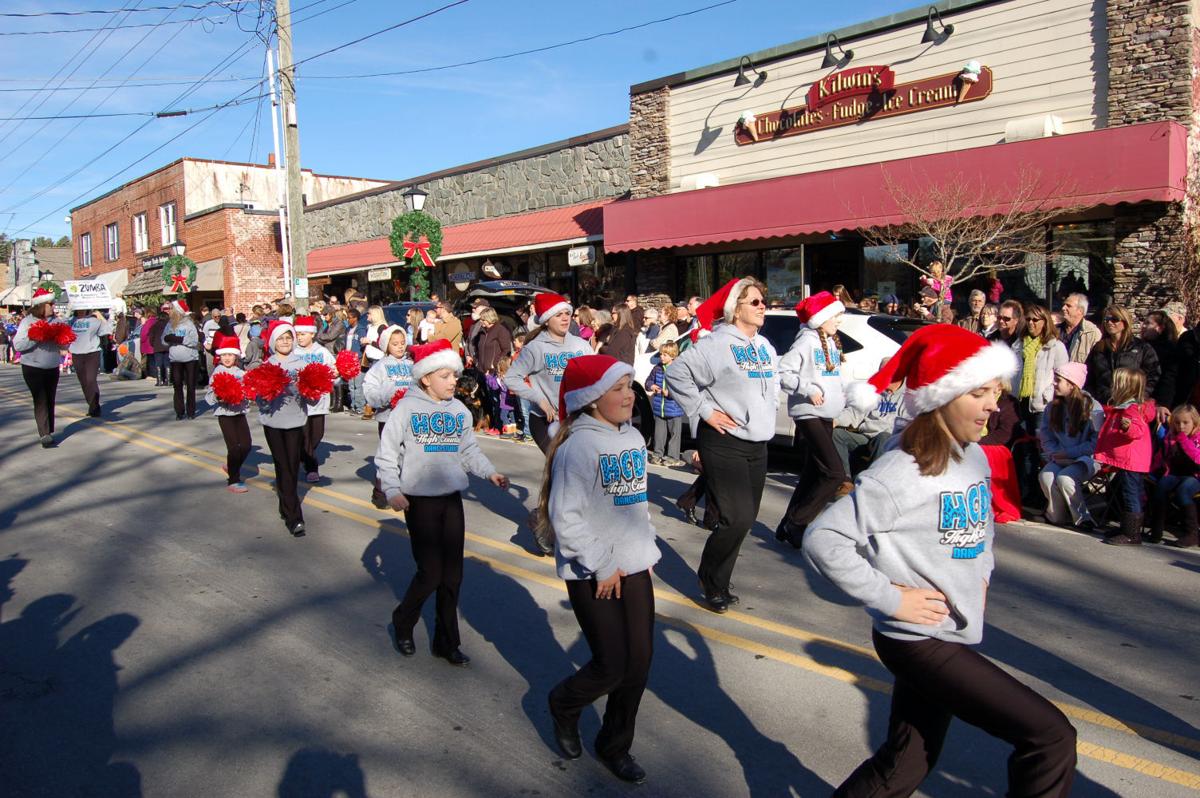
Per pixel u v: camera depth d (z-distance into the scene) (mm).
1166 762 3844
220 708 4508
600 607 3664
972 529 2795
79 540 7684
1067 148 10836
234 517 8367
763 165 15516
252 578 6574
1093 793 3607
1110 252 11508
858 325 9297
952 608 2797
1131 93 11172
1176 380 8086
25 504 9094
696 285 16766
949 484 2771
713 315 5859
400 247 20781
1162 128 10188
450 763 3945
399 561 6957
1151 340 8359
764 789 3695
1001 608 5785
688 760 3941
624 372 3742
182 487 9711
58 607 6020
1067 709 4340
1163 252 10852
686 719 4320
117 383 22328
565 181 20438
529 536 7656
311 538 7621
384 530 7871
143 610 5938
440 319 13422
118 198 42656
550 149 20719
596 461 3672
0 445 12602
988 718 2709
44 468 10930
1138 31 11062
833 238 14109
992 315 9766
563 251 20125
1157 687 4582
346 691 4688
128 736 4234
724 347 5570
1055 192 10844
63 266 59094
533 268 20938
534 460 11109
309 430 9742
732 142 15961
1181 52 10750
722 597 5734
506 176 22156
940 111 13141
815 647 5145
